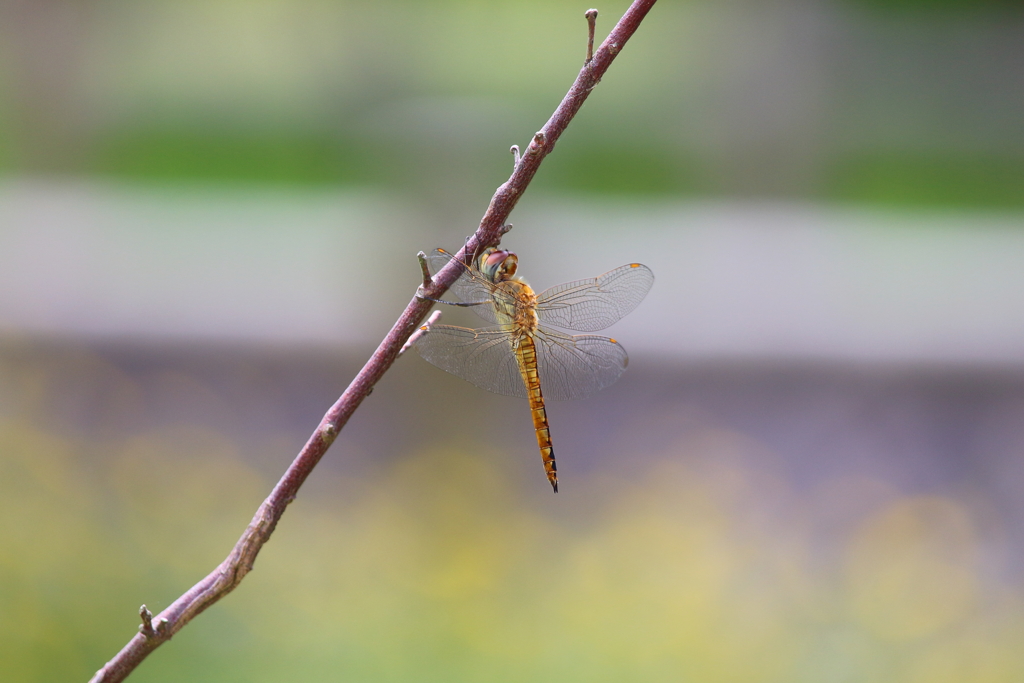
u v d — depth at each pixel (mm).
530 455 1468
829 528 1366
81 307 1795
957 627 1245
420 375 1423
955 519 1390
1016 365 1691
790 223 2490
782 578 1265
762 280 2037
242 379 1668
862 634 1242
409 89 2787
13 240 2172
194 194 2664
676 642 1234
